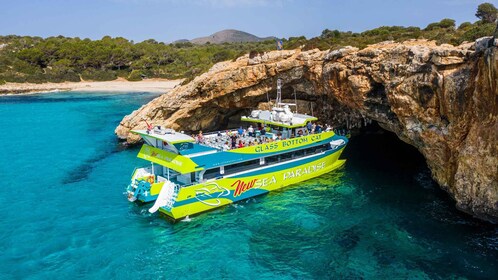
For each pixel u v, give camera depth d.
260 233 23.58
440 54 24.34
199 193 25.77
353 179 32.91
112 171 36.25
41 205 28.03
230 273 19.50
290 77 40.50
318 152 34.56
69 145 46.66
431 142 27.19
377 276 19.00
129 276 19.31
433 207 26.55
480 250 20.91
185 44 183.12
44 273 19.48
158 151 28.03
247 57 43.41
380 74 30.83
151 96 102.25
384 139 46.59
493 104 21.06
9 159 40.12
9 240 22.75
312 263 20.27
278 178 30.34
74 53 133.62
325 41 40.59
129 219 25.73
